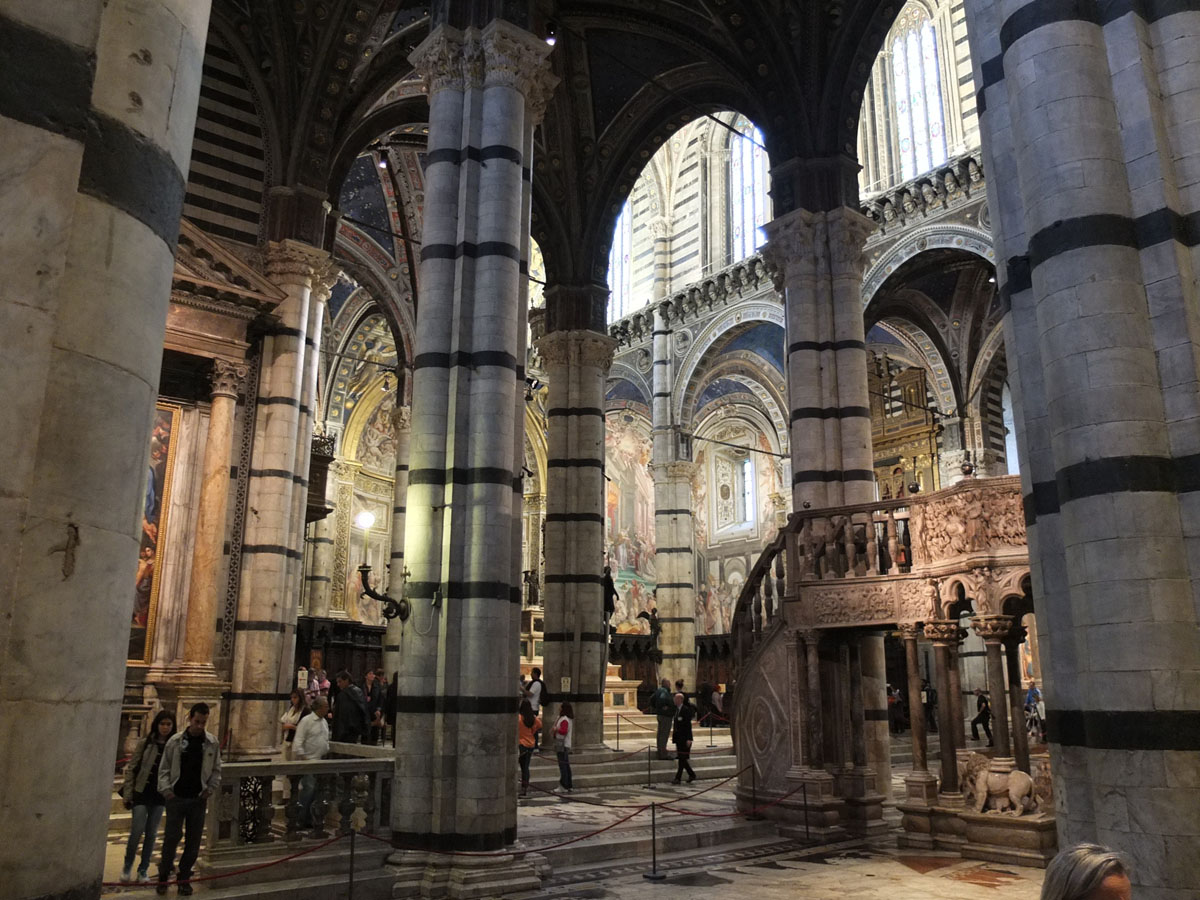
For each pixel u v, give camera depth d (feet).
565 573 65.00
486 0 40.81
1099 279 18.69
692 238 109.40
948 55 86.17
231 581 53.16
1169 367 18.28
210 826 29.43
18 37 10.25
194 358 50.83
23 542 9.96
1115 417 18.11
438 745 33.42
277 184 57.82
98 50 11.60
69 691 10.12
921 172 88.38
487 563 34.81
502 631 34.65
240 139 57.47
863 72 54.95
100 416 10.83
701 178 109.91
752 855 37.42
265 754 51.24
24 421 9.78
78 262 10.87
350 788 32.96
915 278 87.66
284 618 54.65
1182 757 16.69
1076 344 18.72
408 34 60.29
